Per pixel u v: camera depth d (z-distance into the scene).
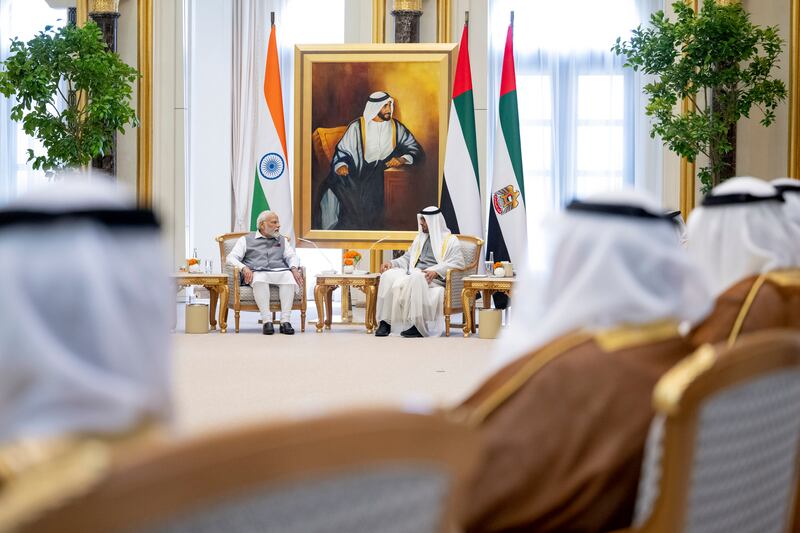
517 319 1.84
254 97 11.79
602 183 11.93
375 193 11.05
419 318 8.77
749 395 1.40
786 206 3.07
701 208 2.76
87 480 0.73
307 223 11.05
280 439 0.81
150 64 11.63
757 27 9.23
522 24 11.91
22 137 12.52
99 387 1.08
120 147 11.65
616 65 11.90
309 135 11.05
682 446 1.34
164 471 0.75
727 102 9.39
